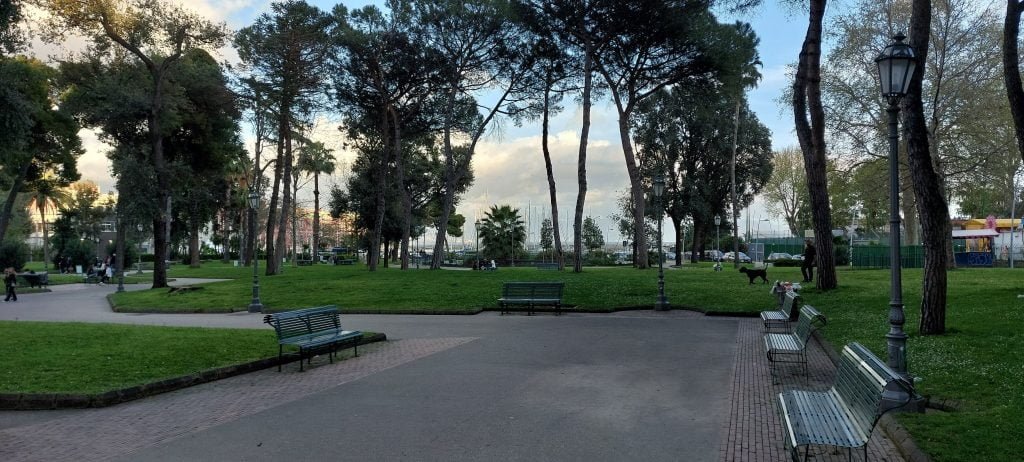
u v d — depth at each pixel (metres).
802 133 19.44
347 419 7.04
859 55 28.39
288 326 10.65
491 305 19.48
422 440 6.16
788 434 4.87
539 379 9.03
